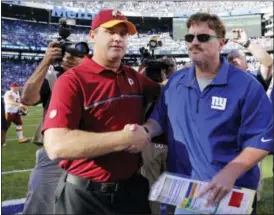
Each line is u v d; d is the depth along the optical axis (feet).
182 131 5.66
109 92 5.76
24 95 7.43
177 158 5.73
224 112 5.39
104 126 5.71
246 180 5.53
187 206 4.82
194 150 5.52
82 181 5.71
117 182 5.82
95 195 5.71
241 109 5.39
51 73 7.52
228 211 4.70
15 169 17.20
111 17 5.74
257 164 5.78
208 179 5.39
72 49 7.29
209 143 5.42
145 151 7.50
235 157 5.43
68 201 5.71
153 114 6.20
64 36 7.66
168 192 5.11
